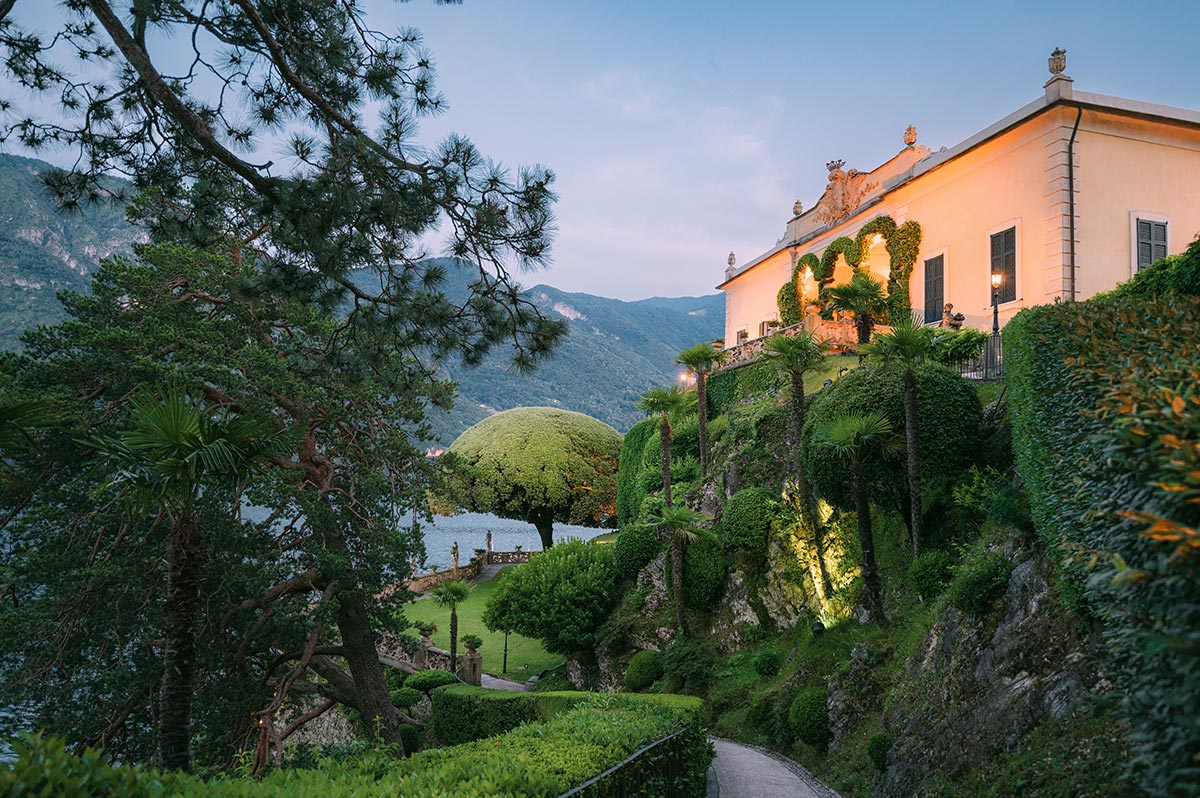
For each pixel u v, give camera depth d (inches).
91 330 864.9
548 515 2116.1
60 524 826.2
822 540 800.3
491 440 2057.1
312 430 977.5
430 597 1749.5
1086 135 991.6
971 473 645.3
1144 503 163.5
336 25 377.1
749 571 905.5
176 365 834.2
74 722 772.0
